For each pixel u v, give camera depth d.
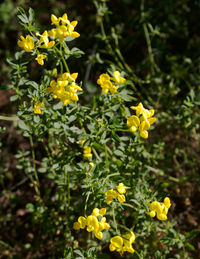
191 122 0.59
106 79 0.46
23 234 0.64
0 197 0.66
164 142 0.67
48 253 0.62
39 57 0.44
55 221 0.59
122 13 0.86
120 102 0.50
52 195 0.67
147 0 0.86
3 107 0.71
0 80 0.74
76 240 0.57
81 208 0.56
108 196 0.44
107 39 0.69
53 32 0.43
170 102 0.71
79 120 0.49
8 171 0.68
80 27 0.85
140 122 0.45
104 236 0.56
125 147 0.52
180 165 0.69
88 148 0.50
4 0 0.81
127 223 0.59
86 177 0.46
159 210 0.44
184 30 0.82
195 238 0.60
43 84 0.46
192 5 0.86
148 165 0.62
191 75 0.75
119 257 0.59
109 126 0.47
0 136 0.69
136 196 0.48
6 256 0.62
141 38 0.83
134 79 0.69
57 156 0.55
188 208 0.65
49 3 0.77
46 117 0.48
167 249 0.56
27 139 0.69
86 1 0.90
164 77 0.77
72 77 0.44
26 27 0.43
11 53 0.75
